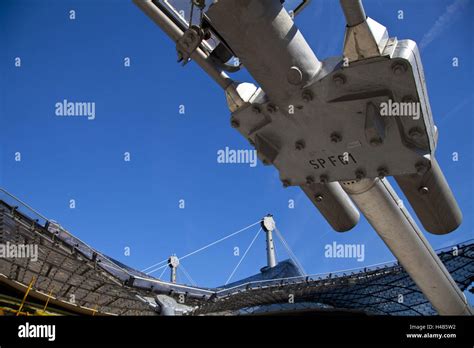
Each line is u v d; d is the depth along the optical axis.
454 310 14.66
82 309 42.44
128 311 48.06
